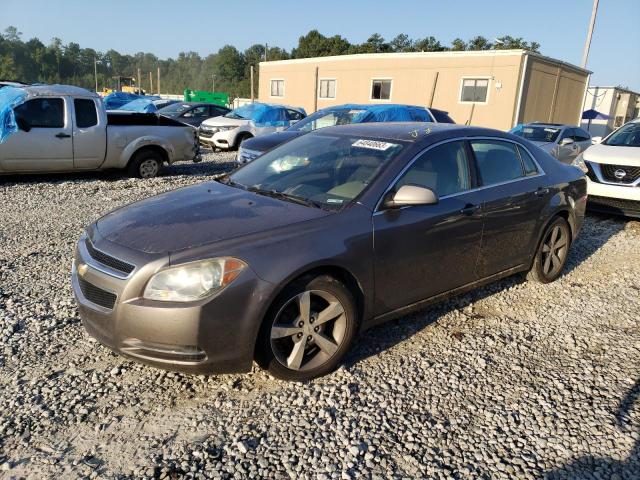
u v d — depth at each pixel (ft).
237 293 9.50
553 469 8.71
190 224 10.57
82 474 8.30
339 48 233.96
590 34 79.25
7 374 10.87
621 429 9.78
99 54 464.24
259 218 10.79
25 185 31.09
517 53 75.41
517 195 14.60
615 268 19.11
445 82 82.48
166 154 36.55
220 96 119.24
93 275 10.07
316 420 9.72
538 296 16.12
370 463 8.70
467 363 11.97
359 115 34.45
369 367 11.62
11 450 8.77
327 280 10.53
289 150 14.62
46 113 31.45
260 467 8.52
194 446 9.00
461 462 8.80
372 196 11.57
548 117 86.17
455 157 13.50
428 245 12.32
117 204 26.78
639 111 149.79
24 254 18.12
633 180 24.80
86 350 11.91
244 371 10.03
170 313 9.24
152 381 10.83
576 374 11.68
